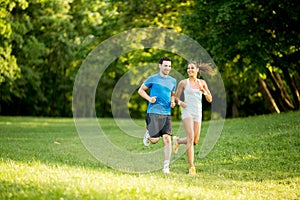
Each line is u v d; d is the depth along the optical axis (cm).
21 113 6362
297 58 2577
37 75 5106
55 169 1104
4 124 3481
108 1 3288
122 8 3114
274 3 2348
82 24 5406
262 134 1875
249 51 2498
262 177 1184
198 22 2670
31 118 4756
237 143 1717
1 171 995
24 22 4394
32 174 973
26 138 2298
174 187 907
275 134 1805
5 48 3034
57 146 1875
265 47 2477
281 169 1279
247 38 2488
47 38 5434
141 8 3088
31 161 1295
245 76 2544
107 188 847
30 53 4631
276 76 3169
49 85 6294
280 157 1431
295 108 3025
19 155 1459
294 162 1360
